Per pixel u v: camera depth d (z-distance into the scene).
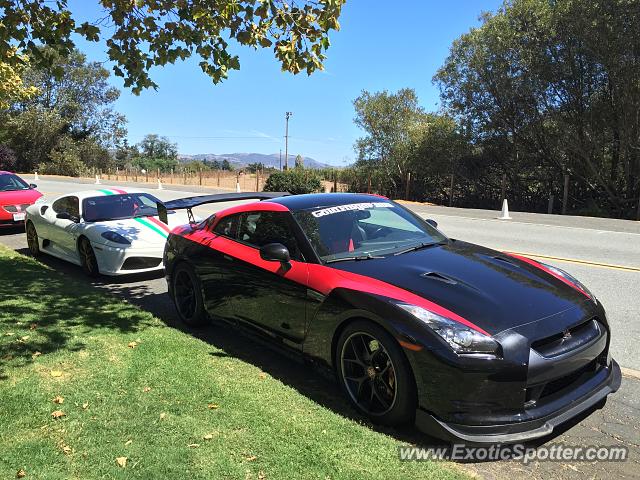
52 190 26.81
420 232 4.67
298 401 3.60
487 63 26.42
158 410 3.40
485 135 28.58
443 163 30.44
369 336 3.38
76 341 4.69
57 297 6.25
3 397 3.57
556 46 23.86
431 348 2.99
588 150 23.95
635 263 8.68
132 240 7.57
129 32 5.42
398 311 3.18
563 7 22.23
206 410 3.41
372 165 35.22
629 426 3.39
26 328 5.04
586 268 8.24
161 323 5.39
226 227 5.07
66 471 2.74
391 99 34.00
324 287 3.72
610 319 5.64
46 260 9.41
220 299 4.90
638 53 20.98
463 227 14.06
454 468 2.90
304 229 4.23
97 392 3.66
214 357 4.42
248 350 4.73
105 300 6.17
